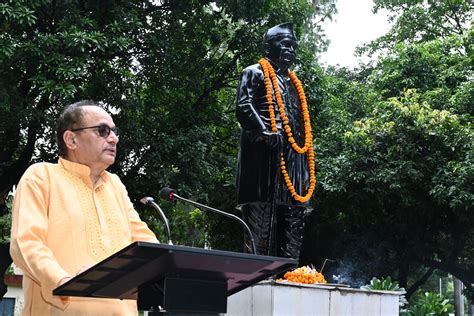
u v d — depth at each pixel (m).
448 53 20.88
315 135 18.89
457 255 19.77
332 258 19.86
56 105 13.77
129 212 3.46
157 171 14.91
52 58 12.65
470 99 18.45
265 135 7.10
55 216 3.07
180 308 2.58
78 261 3.03
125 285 2.60
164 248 2.31
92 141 3.21
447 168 16.97
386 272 19.92
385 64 20.88
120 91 14.47
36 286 3.04
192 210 21.31
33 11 12.38
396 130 17.44
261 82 7.42
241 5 16.12
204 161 15.47
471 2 23.41
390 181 16.95
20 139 15.50
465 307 34.50
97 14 14.54
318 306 6.37
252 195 7.20
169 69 15.72
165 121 16.56
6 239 18.95
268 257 2.56
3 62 12.78
